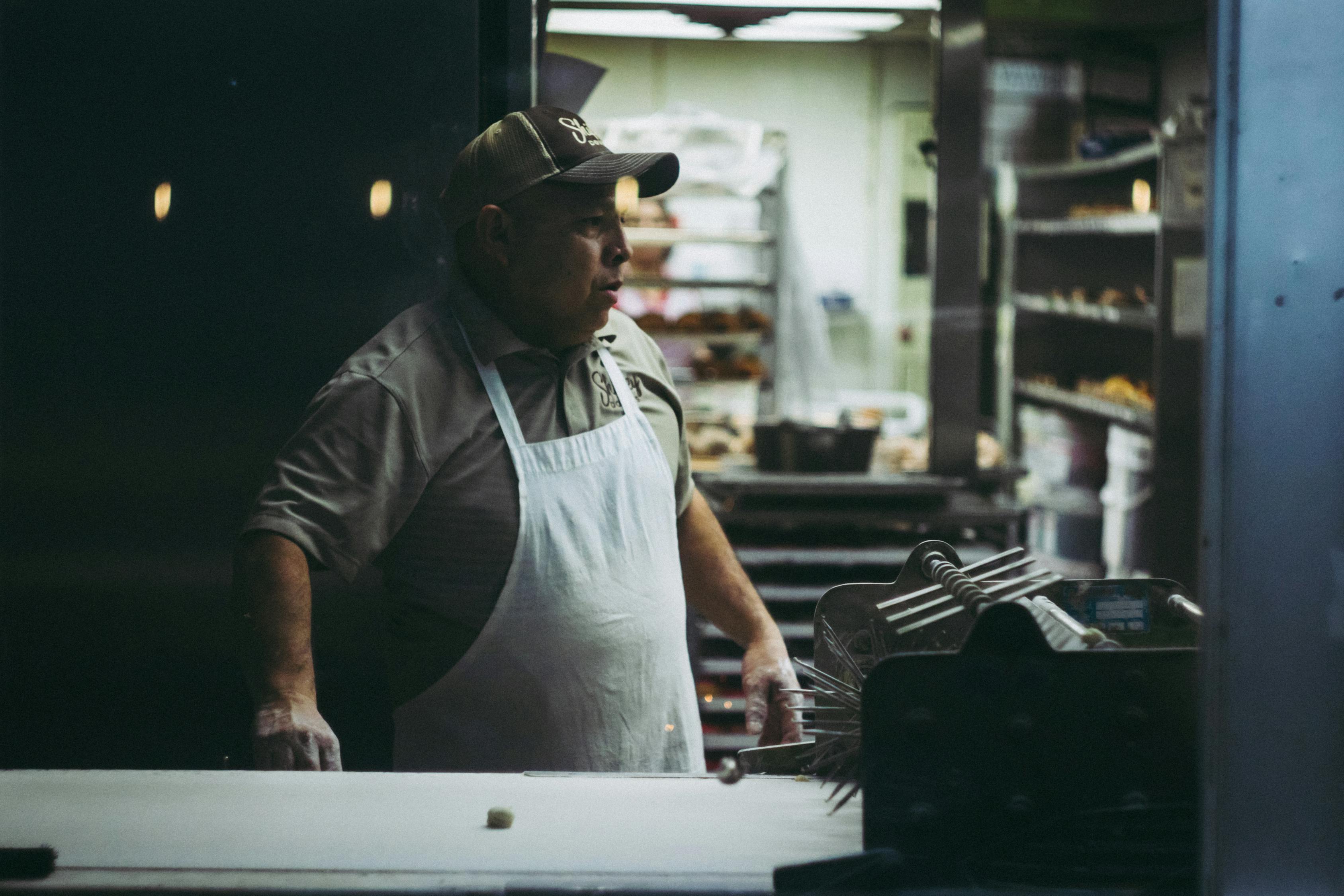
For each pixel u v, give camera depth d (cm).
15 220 162
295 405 167
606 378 146
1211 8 76
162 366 166
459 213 140
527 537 135
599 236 138
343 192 165
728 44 441
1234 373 77
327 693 167
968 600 93
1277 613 77
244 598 129
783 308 449
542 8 177
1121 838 81
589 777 105
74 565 167
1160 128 405
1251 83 75
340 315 167
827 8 298
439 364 138
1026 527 298
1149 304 393
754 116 457
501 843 87
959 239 300
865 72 467
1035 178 459
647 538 141
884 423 470
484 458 136
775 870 79
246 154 164
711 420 399
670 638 143
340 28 163
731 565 165
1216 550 77
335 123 164
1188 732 81
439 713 139
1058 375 470
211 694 169
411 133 165
